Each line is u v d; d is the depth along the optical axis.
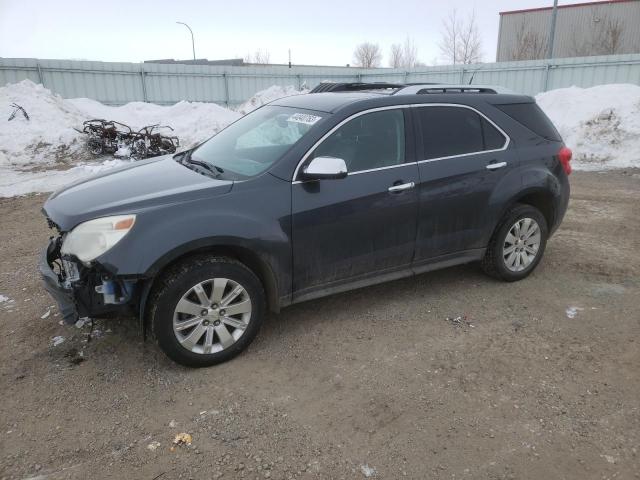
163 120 18.67
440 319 4.25
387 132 4.07
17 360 3.63
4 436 2.90
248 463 2.71
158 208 3.30
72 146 14.02
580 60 17.56
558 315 4.33
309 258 3.79
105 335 3.95
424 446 2.83
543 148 4.84
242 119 4.84
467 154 4.40
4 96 15.81
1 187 10.02
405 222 4.13
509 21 37.00
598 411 3.12
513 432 2.94
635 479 2.61
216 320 3.50
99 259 3.14
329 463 2.71
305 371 3.53
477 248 4.65
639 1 31.67
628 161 11.95
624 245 6.10
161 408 3.14
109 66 20.64
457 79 20.69
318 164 3.58
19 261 5.63
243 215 3.47
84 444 2.84
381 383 3.39
